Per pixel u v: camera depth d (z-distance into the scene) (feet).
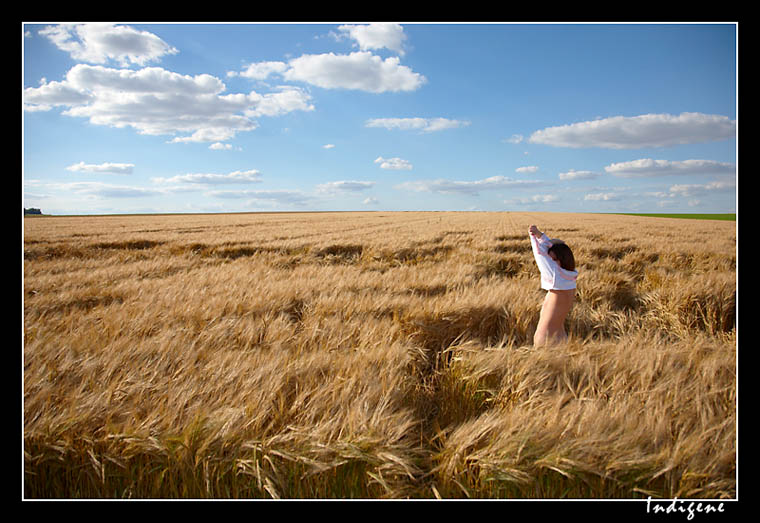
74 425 7.52
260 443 7.31
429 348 13.64
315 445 7.13
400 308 15.53
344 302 16.16
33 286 22.20
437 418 9.20
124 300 18.06
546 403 8.19
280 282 20.74
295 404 8.05
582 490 6.84
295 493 7.09
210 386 8.69
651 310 18.74
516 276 27.66
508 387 9.21
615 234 66.39
